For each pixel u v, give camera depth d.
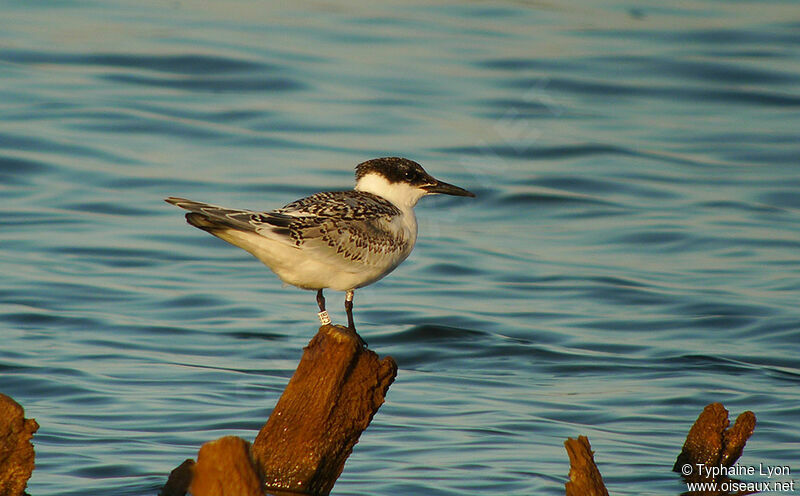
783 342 13.59
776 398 11.62
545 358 13.03
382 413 11.01
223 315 14.29
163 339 13.30
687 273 16.33
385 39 27.16
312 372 7.95
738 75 25.80
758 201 19.61
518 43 27.14
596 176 20.77
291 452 7.94
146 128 21.81
